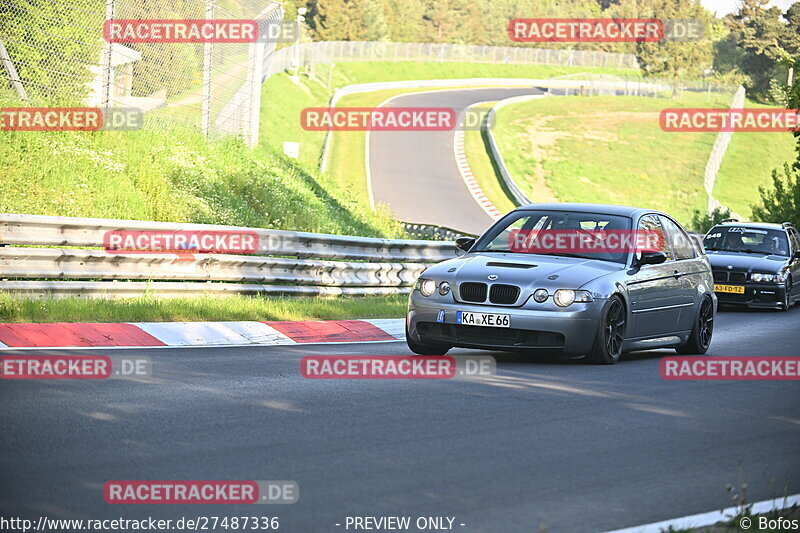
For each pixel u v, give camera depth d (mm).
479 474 17938
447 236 97812
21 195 51719
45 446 18438
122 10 66938
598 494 17000
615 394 27188
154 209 59281
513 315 31438
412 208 154125
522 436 21281
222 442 19516
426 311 32562
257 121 87188
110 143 63781
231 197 68750
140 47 68875
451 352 35250
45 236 38906
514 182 193375
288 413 22672
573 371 31250
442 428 21750
